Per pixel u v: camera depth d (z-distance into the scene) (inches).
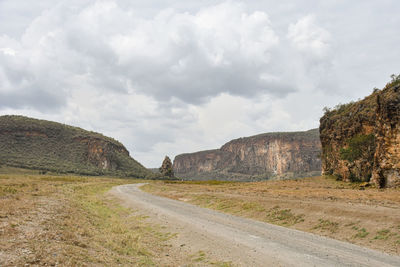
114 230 589.6
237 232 577.9
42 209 642.8
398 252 427.2
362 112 2192.4
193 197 1366.9
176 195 1535.4
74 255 328.2
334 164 2556.6
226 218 772.0
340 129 2500.0
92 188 1927.9
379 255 409.1
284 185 2033.7
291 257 394.0
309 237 534.3
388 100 1680.6
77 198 1108.5
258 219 789.9
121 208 1043.9
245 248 448.5
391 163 1619.1
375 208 707.4
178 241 532.7
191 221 716.7
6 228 406.6
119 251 410.6
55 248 340.5
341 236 549.3
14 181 1606.8
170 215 823.1
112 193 1685.5
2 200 722.2
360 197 1040.8
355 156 2122.3
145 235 593.6
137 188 2306.8
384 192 1296.8
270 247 451.8
